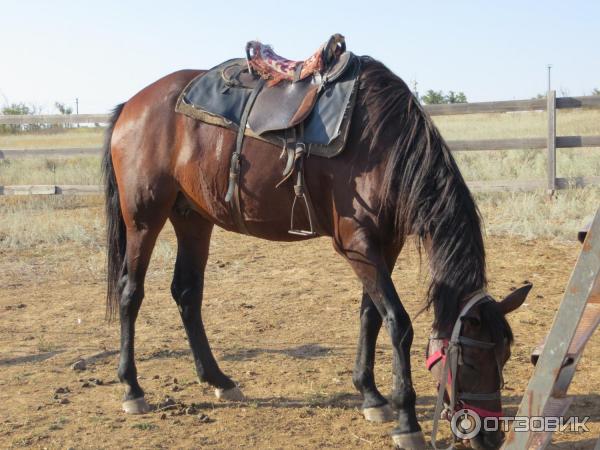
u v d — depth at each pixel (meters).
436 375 3.26
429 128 3.43
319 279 7.16
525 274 6.99
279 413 4.08
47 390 4.52
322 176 3.66
